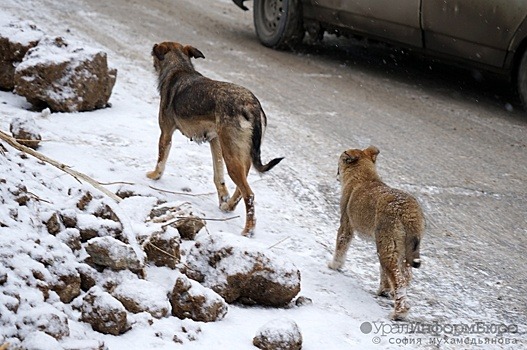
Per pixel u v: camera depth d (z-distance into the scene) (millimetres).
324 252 9945
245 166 10203
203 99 10477
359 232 9031
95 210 8438
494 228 11258
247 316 7828
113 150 11953
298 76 18438
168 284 7984
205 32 21578
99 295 6879
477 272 9820
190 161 12305
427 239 10672
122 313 6805
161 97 11250
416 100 17625
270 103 15945
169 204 9422
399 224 8391
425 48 18047
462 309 8812
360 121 15547
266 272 8016
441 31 17266
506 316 8734
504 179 13258
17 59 13773
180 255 8539
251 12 25281
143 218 9031
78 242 7773
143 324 7023
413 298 8969
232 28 22734
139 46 18531
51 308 6504
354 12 18859
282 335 7043
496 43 16562
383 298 8938
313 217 11023
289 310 8188
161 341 6828
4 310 6328
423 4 17234
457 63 17875
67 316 6855
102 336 6742
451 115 16734
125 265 7684
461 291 9266
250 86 16984
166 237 8336
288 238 10195
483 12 16406
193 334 7059
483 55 16969
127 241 8062
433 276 9586
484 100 18219
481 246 10625
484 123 16375
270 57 20000
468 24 16734
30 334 6059
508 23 16219
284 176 12250
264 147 13359
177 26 21594
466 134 15516
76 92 13258
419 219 8461
